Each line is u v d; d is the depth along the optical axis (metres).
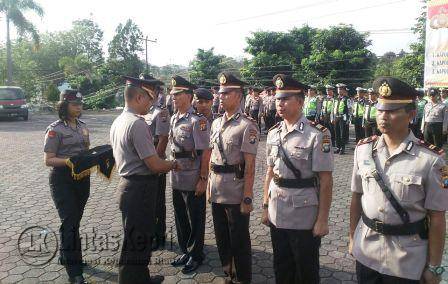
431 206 1.98
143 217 2.98
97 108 30.00
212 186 3.30
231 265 3.33
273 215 2.81
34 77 31.11
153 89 3.04
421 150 2.02
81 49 43.19
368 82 22.11
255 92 14.67
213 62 29.50
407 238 2.04
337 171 7.88
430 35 9.10
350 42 22.61
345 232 4.51
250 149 3.11
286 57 23.86
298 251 2.74
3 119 18.83
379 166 2.13
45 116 22.06
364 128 10.45
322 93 12.31
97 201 5.71
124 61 39.78
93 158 3.35
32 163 8.58
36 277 3.49
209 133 3.54
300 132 2.70
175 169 3.31
